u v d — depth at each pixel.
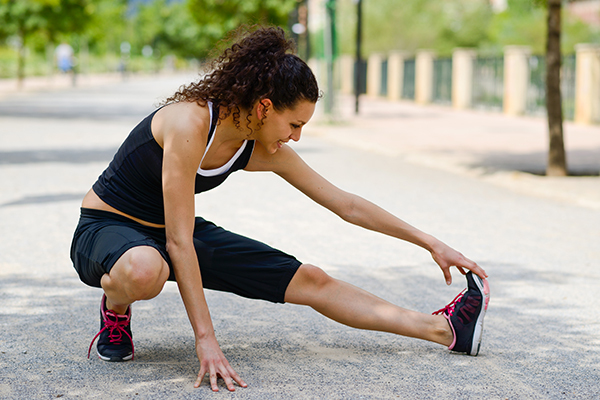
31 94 29.59
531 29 38.44
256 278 3.02
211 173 2.81
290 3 24.53
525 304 4.14
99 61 71.75
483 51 43.41
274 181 8.67
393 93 32.00
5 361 3.09
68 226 6.01
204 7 26.75
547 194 8.27
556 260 5.21
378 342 3.43
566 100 19.53
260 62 2.61
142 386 2.83
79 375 2.94
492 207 7.41
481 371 3.07
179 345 3.33
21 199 7.22
